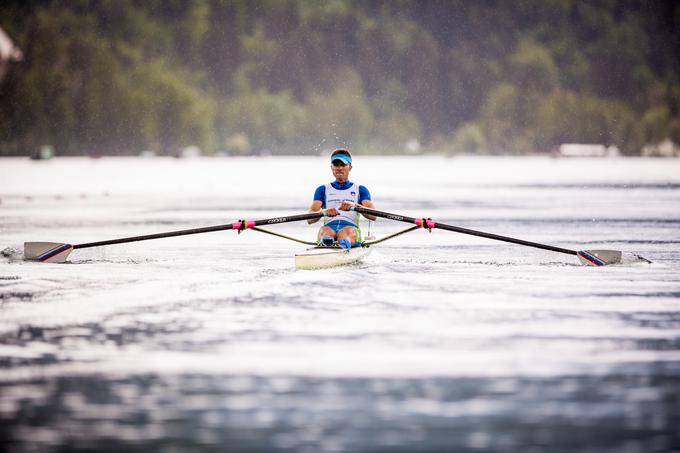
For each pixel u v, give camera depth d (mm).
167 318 35312
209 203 120188
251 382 25938
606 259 52531
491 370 27203
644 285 44250
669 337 31734
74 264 52812
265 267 51250
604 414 23016
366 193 55094
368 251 54594
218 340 31281
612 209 106500
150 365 27859
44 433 21734
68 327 33562
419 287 43406
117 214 97875
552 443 20984
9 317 35531
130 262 53781
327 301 39312
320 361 28297
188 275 47812
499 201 126062
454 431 21812
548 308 37500
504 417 22828
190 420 22641
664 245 64188
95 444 21031
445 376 26531
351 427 22109
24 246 54281
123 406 23766
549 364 27906
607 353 29328
